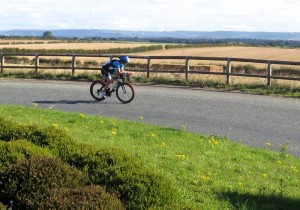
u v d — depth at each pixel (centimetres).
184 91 2073
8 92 1989
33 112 1424
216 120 1506
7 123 740
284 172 991
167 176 807
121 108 1662
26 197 506
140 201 513
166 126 1394
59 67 2564
